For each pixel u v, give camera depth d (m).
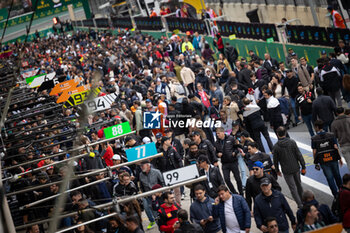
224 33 67.62
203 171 23.53
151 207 25.66
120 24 116.88
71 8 153.38
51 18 157.88
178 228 19.06
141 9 109.25
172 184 19.33
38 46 128.00
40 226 21.22
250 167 24.08
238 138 28.27
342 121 24.09
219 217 20.05
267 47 57.53
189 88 49.97
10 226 11.92
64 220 20.53
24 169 26.53
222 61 49.81
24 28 154.38
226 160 26.48
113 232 19.44
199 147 27.03
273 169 23.94
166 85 46.69
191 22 80.75
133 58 68.12
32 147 29.78
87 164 27.56
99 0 155.88
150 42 79.75
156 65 60.19
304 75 37.00
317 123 23.31
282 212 19.08
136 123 35.81
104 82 60.50
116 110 37.19
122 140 33.31
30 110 32.50
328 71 35.09
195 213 20.58
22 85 44.75
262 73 43.91
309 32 49.97
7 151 25.94
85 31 131.88
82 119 9.35
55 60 102.31
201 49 69.12
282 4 71.69
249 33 61.22
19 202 22.77
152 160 28.30
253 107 31.14
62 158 30.47
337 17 51.91
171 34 89.06
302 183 27.22
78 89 32.88
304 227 16.91
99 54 83.56
